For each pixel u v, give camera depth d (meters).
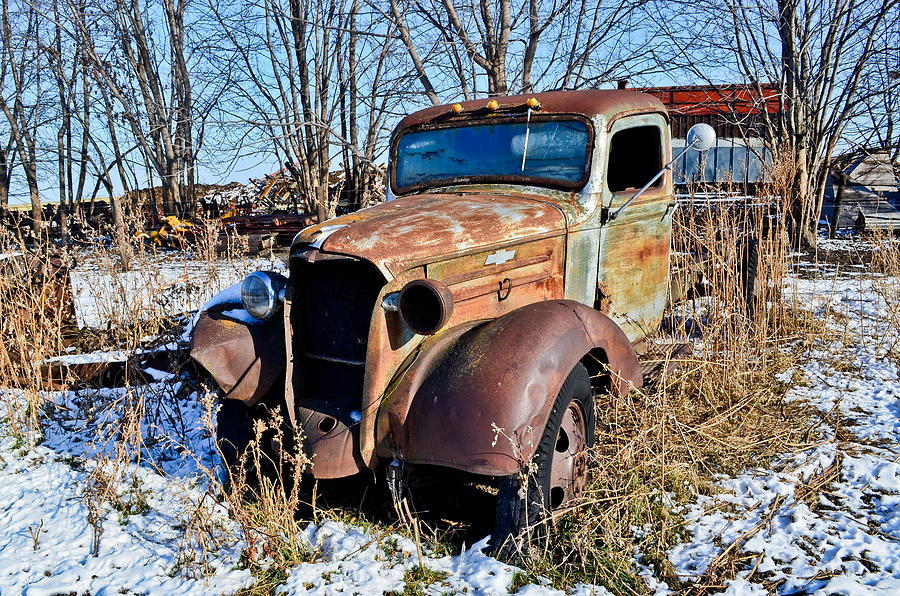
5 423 4.52
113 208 13.69
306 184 16.67
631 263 4.29
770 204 6.10
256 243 13.59
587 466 3.32
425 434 2.80
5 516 3.39
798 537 3.05
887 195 15.51
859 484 3.51
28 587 2.75
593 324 3.25
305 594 2.69
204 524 3.07
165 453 4.10
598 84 9.96
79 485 3.67
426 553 2.99
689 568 2.88
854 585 2.63
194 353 3.26
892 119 12.16
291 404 3.15
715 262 5.36
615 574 2.79
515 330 2.98
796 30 11.95
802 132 11.80
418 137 4.36
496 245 3.26
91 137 16.75
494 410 2.73
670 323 5.30
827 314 6.36
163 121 17.47
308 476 3.64
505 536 2.89
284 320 3.14
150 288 5.88
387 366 2.93
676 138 14.66
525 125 4.02
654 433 3.71
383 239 2.98
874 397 4.67
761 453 3.87
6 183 20.75
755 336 5.28
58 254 6.24
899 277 6.82
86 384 4.92
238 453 3.44
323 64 15.43
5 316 5.00
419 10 9.95
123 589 2.75
